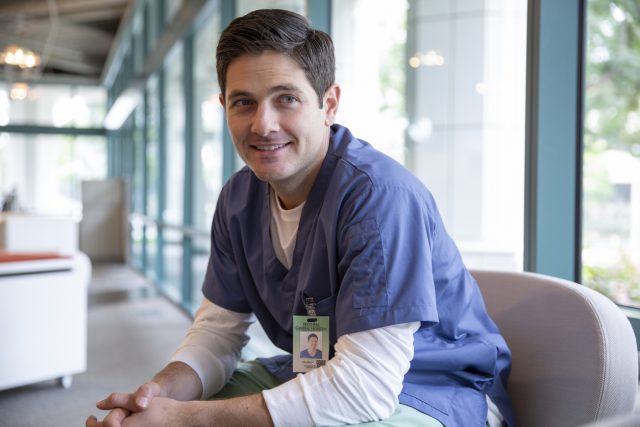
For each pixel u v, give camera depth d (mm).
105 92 14305
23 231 5781
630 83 1546
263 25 1099
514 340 1314
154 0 6805
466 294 1219
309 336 1199
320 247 1163
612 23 1585
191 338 1377
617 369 1157
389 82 2424
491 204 1992
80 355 3332
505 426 1248
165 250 6984
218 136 4426
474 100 2041
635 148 1545
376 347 1027
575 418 1175
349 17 2664
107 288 6934
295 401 1029
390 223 1063
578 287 1266
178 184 6109
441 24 2158
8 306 3041
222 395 1344
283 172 1138
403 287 1038
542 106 1639
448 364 1146
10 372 3057
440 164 2182
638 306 1555
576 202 1650
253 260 1317
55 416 2861
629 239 1564
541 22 1627
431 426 1055
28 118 14234
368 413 1019
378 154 1206
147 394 1106
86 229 9875
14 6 9773
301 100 1120
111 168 13250
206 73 4910
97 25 11172
